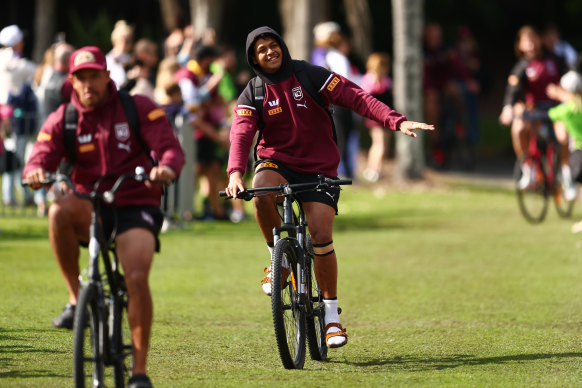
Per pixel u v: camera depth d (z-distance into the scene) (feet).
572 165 146.41
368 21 269.64
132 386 53.98
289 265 66.59
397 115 67.05
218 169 156.66
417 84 217.15
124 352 56.29
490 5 403.34
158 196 58.49
